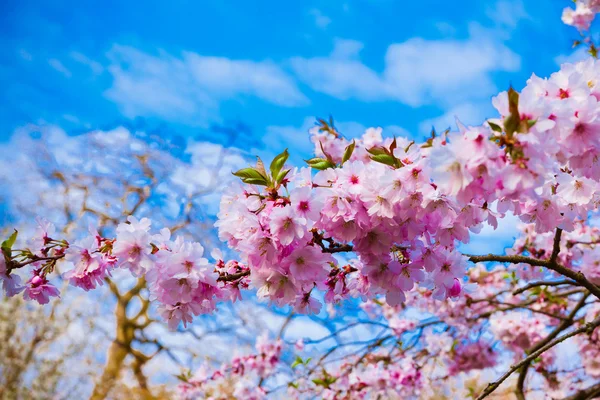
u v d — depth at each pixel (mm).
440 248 1056
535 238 1858
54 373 3996
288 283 1002
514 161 881
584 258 1730
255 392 2092
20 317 4020
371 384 1980
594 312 1908
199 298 1045
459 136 892
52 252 1138
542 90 963
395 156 985
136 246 1037
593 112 929
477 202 985
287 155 999
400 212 981
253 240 981
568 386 2072
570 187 1027
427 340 2184
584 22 1938
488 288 2289
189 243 1029
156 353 4129
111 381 4039
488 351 2197
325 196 980
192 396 2359
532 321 2053
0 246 1093
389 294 1053
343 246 1026
